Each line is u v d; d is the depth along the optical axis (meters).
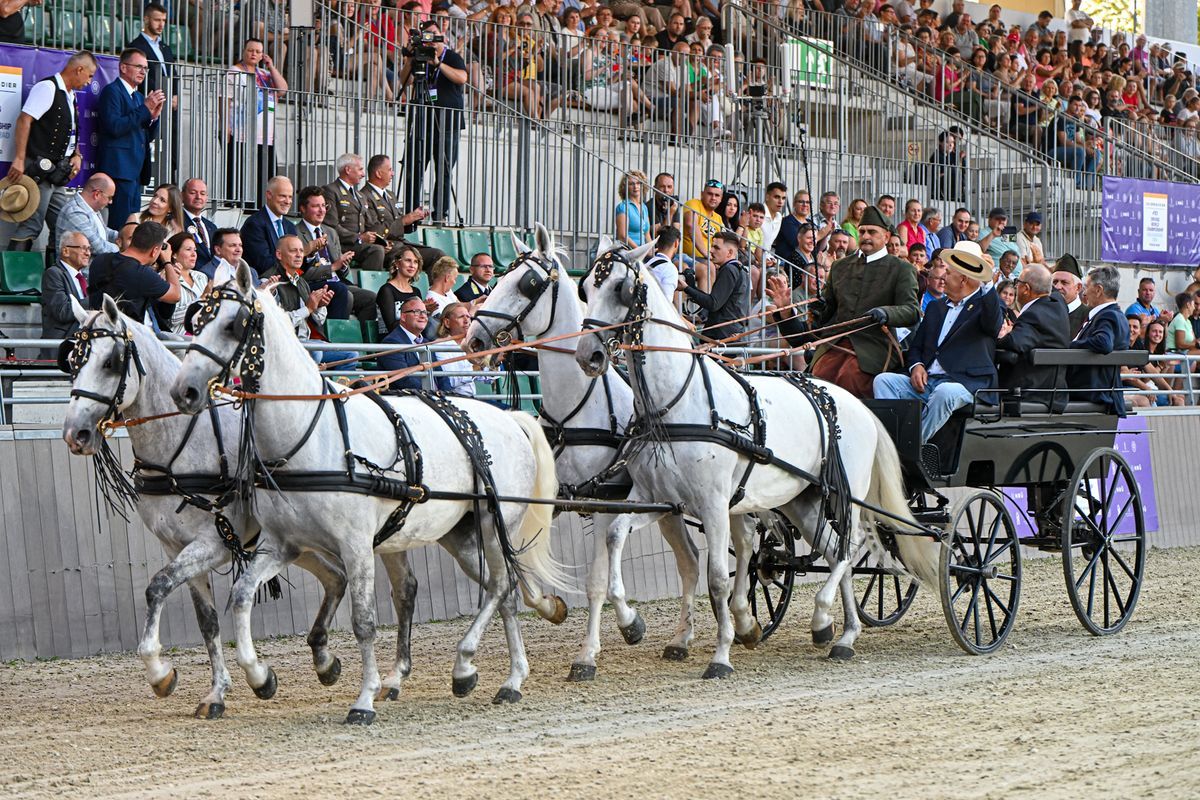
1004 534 15.80
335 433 7.98
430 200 16.61
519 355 12.43
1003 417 10.70
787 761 6.94
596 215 18.28
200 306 7.66
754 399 9.69
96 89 14.28
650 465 9.42
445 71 16.70
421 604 11.86
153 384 8.11
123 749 7.41
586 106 19.28
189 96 14.95
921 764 6.84
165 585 8.10
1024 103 25.17
